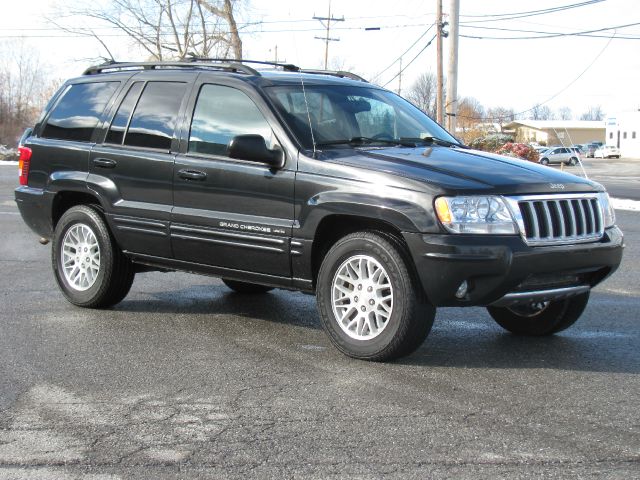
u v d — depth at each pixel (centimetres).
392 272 527
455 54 2697
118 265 703
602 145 8638
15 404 468
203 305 746
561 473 369
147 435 419
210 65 677
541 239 525
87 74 771
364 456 390
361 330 552
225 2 4281
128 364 550
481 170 546
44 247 1138
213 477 368
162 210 653
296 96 628
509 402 469
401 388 495
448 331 650
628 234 1359
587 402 469
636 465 378
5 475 371
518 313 630
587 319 697
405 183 525
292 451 397
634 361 559
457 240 504
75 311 715
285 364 548
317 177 564
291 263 583
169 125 665
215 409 459
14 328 651
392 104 686
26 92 7744
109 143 703
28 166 762
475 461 383
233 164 611
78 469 377
